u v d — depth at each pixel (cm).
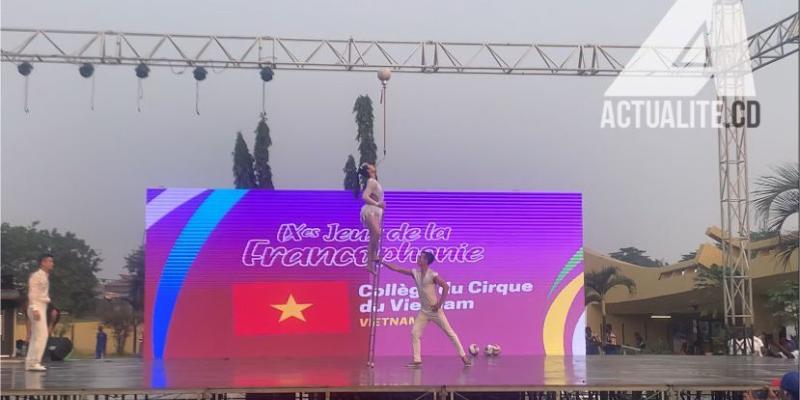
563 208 1496
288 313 1426
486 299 1460
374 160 1555
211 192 1434
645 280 2831
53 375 864
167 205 1423
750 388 709
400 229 1455
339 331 1431
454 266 1460
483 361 1191
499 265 1470
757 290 2145
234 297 1418
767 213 1502
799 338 756
